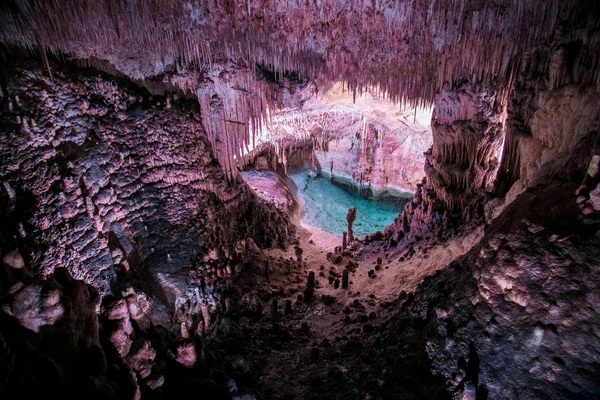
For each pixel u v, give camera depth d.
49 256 4.41
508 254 4.07
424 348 4.21
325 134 15.66
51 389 2.88
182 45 7.87
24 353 2.94
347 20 7.27
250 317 6.78
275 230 11.20
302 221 14.07
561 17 5.89
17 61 5.91
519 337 3.50
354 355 5.36
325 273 9.42
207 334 5.84
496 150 8.09
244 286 7.81
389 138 15.05
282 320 6.80
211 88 8.64
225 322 6.16
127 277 5.57
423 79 8.26
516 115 6.91
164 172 7.54
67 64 6.75
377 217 15.42
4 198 4.44
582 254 3.56
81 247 5.00
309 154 17.41
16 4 5.66
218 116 8.95
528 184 5.72
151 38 7.40
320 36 7.68
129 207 6.45
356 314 6.60
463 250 6.96
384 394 4.12
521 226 4.22
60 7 6.05
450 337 3.98
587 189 3.93
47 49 6.40
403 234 10.04
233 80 8.62
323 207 15.55
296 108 11.09
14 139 4.98
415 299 5.39
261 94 9.12
